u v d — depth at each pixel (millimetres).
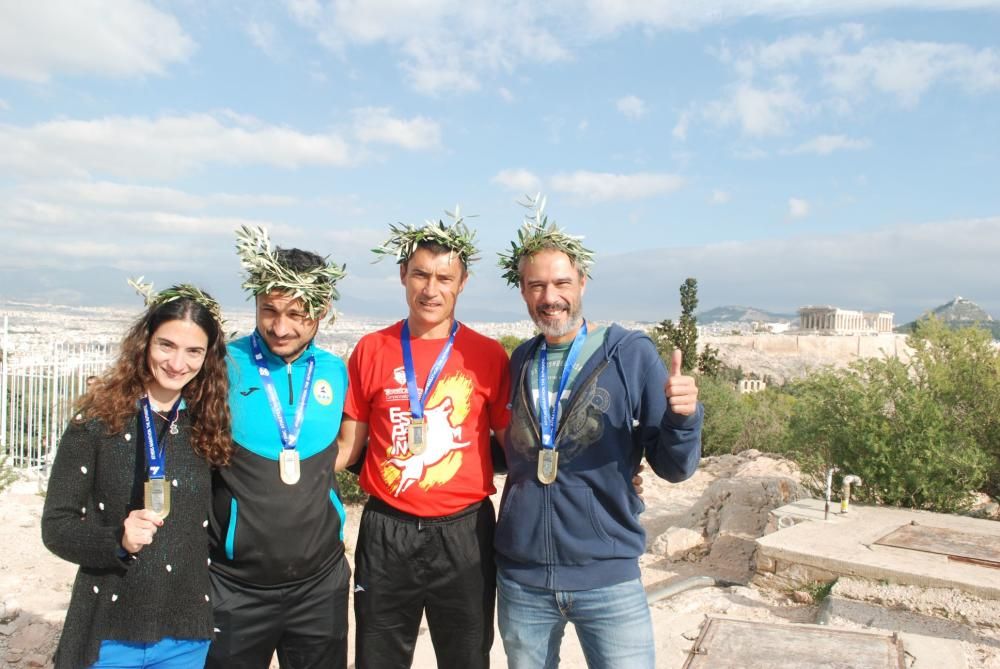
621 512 3188
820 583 5812
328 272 3449
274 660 5355
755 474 11336
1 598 5980
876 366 8406
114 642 2779
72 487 2789
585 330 3400
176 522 2895
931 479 7500
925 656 4148
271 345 3357
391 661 3500
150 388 2939
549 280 3289
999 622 4934
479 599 3490
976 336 8391
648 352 3287
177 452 2945
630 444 3240
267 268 3287
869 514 7047
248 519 3188
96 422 2836
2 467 9867
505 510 3328
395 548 3393
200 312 2896
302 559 3250
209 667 3209
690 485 11844
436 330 3613
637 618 3172
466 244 3504
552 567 3172
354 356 3678
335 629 3406
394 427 3463
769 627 3973
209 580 3021
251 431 3254
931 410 7723
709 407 15164
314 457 3352
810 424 8445
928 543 6074
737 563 7168
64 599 5992
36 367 11266
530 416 3301
